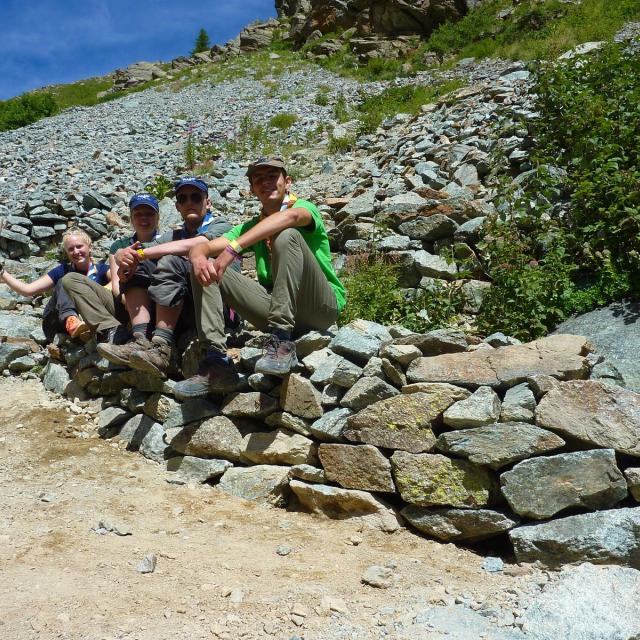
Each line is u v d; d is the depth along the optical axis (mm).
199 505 3732
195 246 3752
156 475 4086
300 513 3711
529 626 2477
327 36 29672
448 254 5641
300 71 26234
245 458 4016
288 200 4191
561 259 5012
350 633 2518
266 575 2973
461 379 3469
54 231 9352
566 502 3051
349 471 3598
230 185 10383
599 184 5102
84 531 3340
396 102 16875
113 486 3922
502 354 3504
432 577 2971
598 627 2402
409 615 2639
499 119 8852
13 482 3945
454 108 11156
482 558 3188
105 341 4926
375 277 5453
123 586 2828
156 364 4223
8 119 25328
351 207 7285
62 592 2750
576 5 20953
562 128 6703
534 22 20641
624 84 6777
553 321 4684
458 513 3287
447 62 21219
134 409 4605
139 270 4496
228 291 4027
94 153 14383
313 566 3074
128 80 36531
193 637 2490
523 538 3059
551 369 3359
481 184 7387
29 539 3230
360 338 3865
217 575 2955
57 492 3807
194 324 4531
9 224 9133
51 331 5539
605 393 3131
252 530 3465
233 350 4703
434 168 8156
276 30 35031
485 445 3229
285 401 3906
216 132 16562
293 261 3793
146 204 4984
